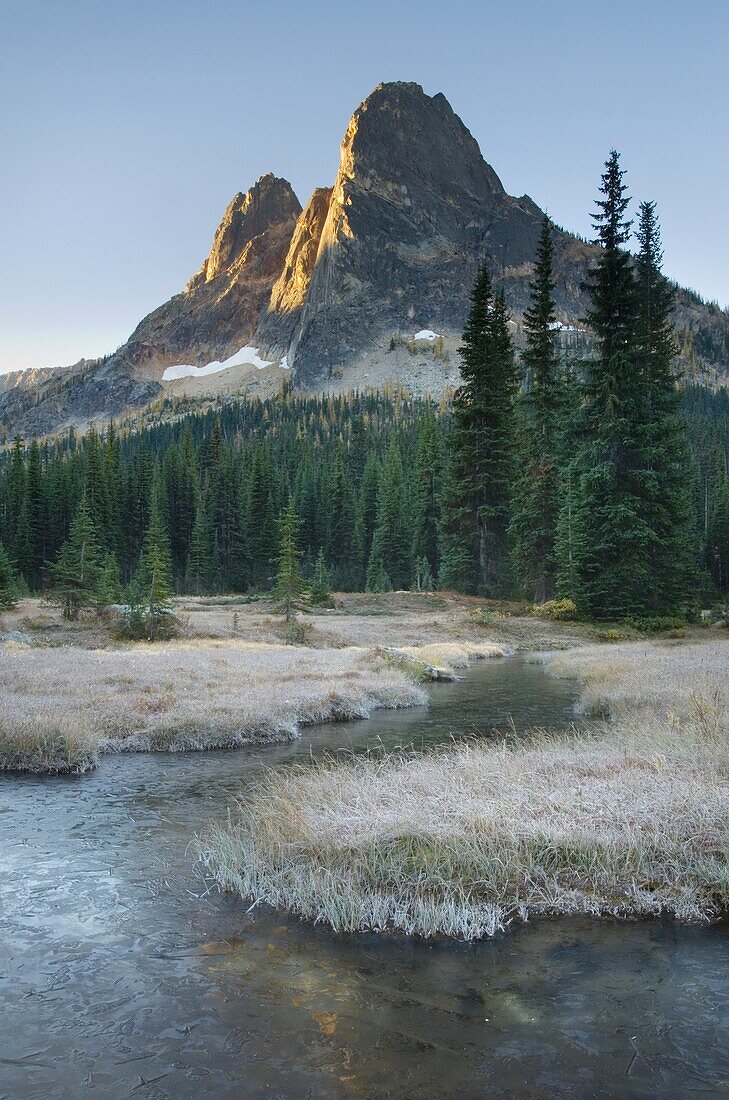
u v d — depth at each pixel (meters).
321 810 7.73
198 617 43.78
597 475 39.38
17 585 61.28
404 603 49.50
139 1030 4.09
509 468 48.97
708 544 84.69
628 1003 4.37
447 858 6.25
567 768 9.02
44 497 87.62
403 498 92.12
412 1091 3.53
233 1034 4.05
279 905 5.99
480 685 22.73
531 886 6.04
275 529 91.50
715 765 8.48
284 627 41.53
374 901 5.66
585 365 41.84
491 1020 4.19
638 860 6.27
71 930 5.48
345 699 17.12
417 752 12.18
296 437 192.50
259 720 14.35
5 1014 4.27
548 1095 3.50
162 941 5.30
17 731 11.83
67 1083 3.60
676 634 37.12
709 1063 3.76
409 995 4.49
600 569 42.19
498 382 49.31
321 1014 4.27
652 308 45.91
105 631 36.62
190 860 7.15
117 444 114.19
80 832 8.08
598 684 19.84
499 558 50.41
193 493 98.44
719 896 5.93
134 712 14.77
